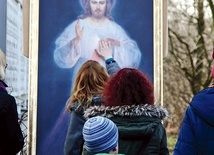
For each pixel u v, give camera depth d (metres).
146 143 4.44
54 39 7.80
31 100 7.73
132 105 4.45
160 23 7.70
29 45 7.78
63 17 7.81
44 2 7.79
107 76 5.39
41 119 7.77
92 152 3.99
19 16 15.34
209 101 4.43
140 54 7.73
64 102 7.78
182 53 28.28
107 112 4.45
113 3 7.79
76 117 5.32
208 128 4.42
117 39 7.78
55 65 7.80
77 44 7.80
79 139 5.30
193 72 28.19
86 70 5.39
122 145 4.41
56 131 7.77
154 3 7.71
